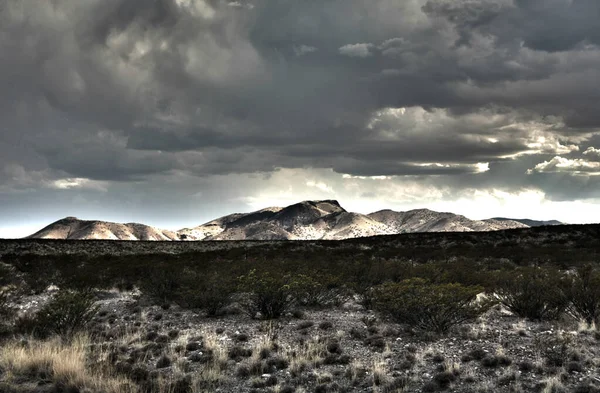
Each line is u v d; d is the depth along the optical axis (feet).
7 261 127.13
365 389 26.08
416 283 43.93
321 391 25.93
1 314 51.16
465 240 176.86
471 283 63.05
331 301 55.72
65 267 105.60
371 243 182.80
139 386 26.45
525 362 27.96
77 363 28.68
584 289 40.73
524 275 49.14
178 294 56.44
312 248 173.68
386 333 37.88
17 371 29.14
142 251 185.06
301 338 37.42
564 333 34.27
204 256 139.85
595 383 24.82
